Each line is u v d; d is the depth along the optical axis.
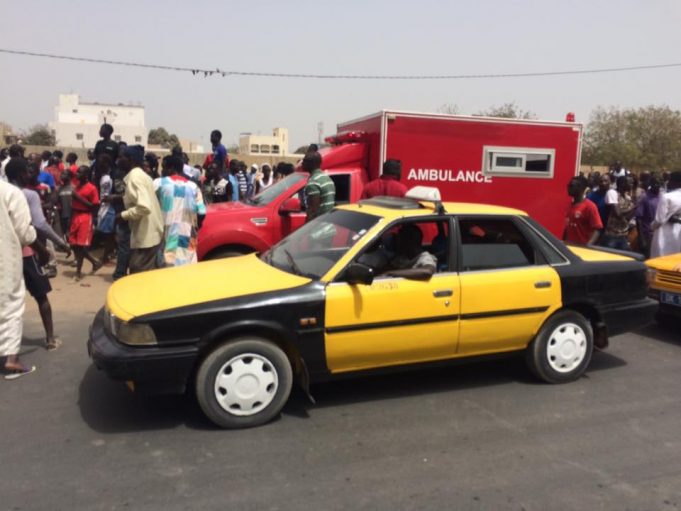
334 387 4.99
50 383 4.92
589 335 5.22
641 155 43.19
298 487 3.39
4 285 4.87
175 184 6.97
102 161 9.89
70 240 9.09
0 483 3.37
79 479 3.43
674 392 5.05
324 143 10.09
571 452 3.91
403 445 3.95
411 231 4.84
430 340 4.60
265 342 4.11
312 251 4.82
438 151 8.93
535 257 5.02
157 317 3.86
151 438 3.96
